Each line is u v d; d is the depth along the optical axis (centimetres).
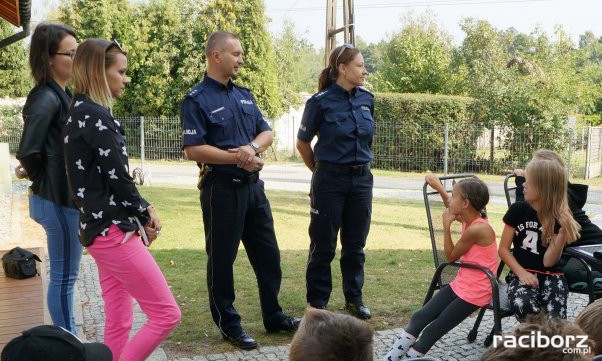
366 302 453
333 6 1292
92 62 254
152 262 264
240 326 364
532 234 313
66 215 292
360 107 403
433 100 1791
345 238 418
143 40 2259
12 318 317
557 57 1808
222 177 349
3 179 1128
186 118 341
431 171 1744
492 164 1648
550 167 303
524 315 307
